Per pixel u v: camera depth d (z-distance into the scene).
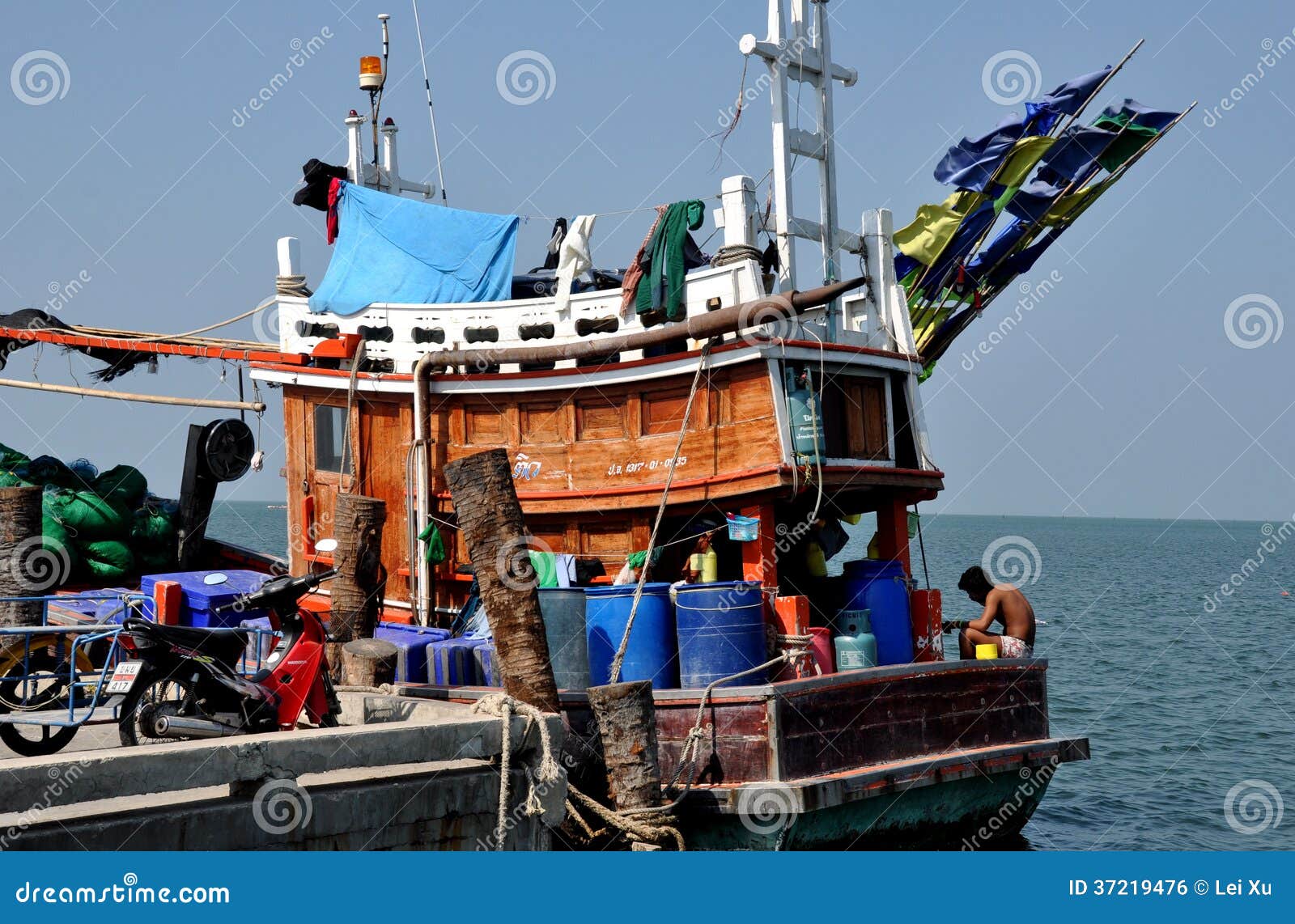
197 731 9.82
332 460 16.36
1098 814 16.98
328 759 8.81
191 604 12.83
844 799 12.02
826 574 15.17
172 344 17.48
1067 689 27.38
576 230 15.05
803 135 15.47
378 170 18.70
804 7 15.62
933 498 15.58
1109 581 65.44
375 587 13.77
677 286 14.27
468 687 12.63
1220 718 23.83
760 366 13.68
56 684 12.70
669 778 12.13
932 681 13.52
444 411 15.52
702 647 12.48
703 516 14.44
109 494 16.62
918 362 15.42
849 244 15.77
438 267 16.33
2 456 16.66
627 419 14.59
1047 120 16.28
